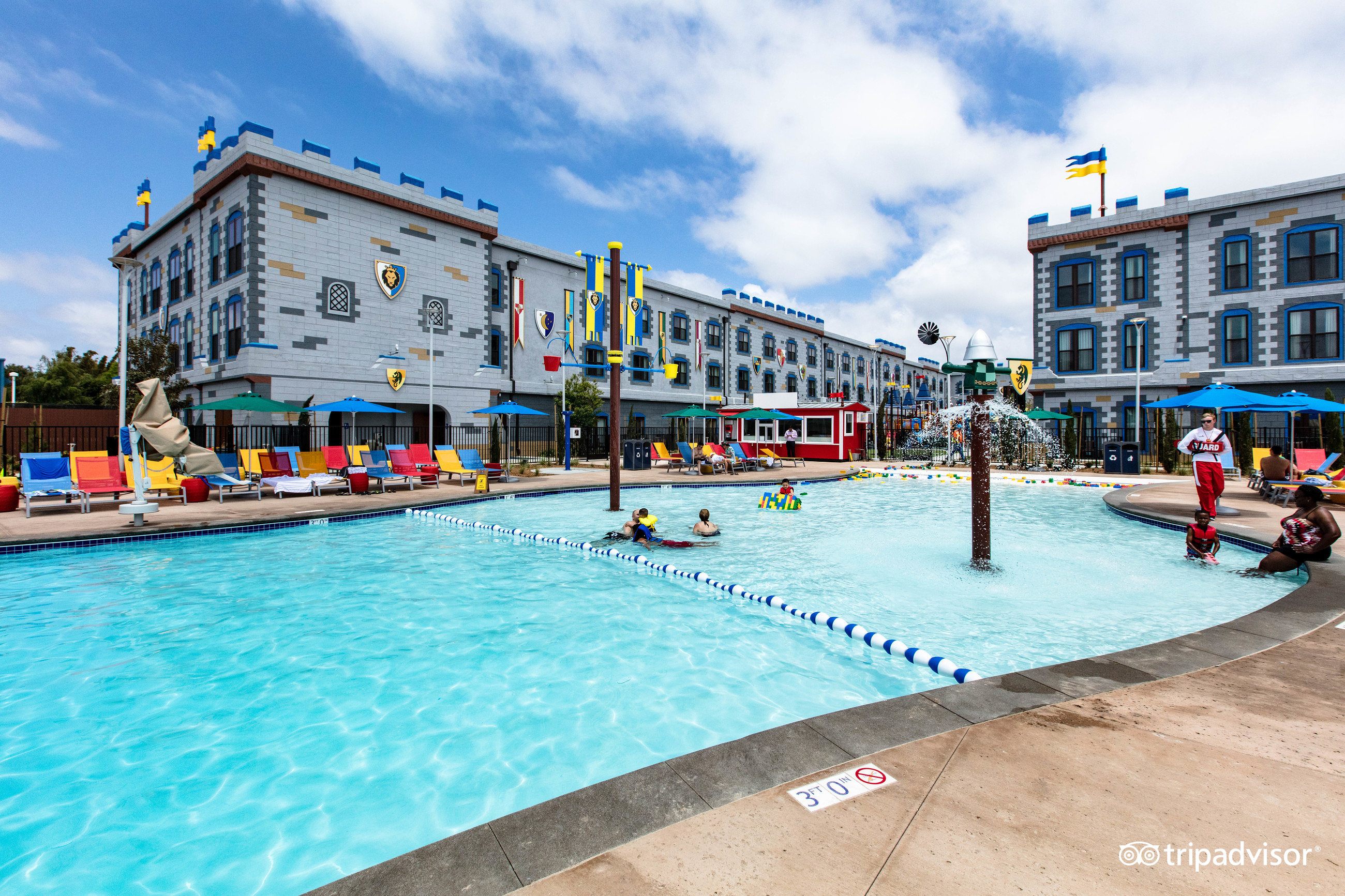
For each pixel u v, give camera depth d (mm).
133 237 27625
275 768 3154
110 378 25562
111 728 3566
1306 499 6508
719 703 3881
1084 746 2633
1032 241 26719
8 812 2785
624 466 22234
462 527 10859
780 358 45219
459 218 24578
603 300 32219
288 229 19953
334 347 21031
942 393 67625
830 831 2080
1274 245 22172
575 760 3207
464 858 1998
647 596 6430
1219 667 3551
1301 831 2025
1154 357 24297
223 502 12453
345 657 4660
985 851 1948
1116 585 6609
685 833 2098
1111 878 1800
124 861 2457
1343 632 4148
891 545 8938
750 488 17719
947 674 4223
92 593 6406
